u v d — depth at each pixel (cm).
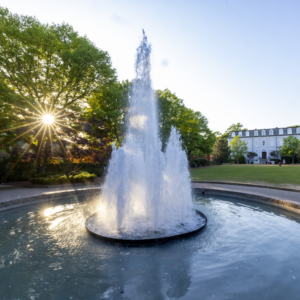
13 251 385
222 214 617
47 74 1338
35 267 330
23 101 1141
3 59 1176
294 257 348
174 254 369
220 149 5094
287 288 268
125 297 256
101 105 1870
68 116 1379
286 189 949
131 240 402
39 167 1491
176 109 2734
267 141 5888
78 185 1216
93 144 1457
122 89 2067
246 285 275
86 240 430
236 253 366
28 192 934
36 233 472
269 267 319
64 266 333
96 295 262
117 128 1975
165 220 523
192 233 448
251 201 796
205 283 282
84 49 1363
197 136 3241
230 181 1312
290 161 5247
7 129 1159
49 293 266
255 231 471
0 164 1329
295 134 5556
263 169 2480
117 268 325
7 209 678
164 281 289
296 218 574
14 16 1287
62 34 1466
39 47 1316
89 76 1505
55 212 652
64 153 1436
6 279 298
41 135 1361
